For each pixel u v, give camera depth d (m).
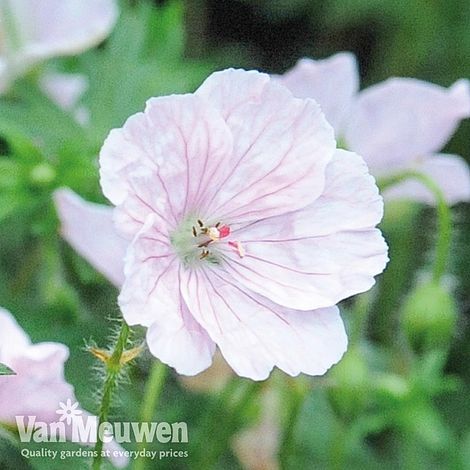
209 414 0.38
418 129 0.37
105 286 0.40
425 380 0.38
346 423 0.37
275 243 0.30
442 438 0.41
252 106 0.30
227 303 0.30
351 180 0.30
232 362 0.29
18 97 0.41
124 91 0.40
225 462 0.41
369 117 0.37
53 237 0.38
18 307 0.38
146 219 0.29
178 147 0.29
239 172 0.30
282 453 0.37
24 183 0.37
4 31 0.40
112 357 0.29
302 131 0.30
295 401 0.36
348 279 0.30
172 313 0.29
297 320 0.30
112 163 0.29
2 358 0.31
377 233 0.30
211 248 0.30
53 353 0.31
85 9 0.40
